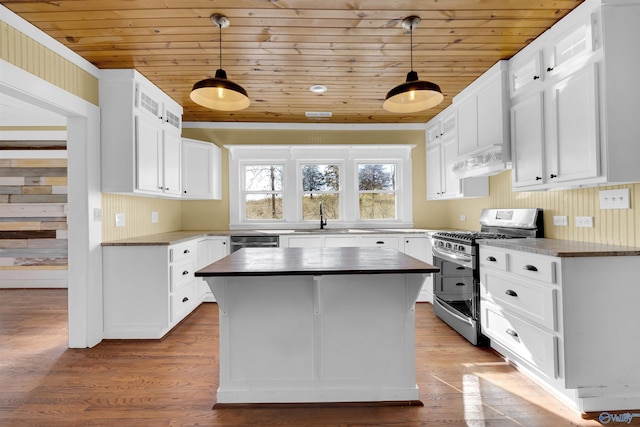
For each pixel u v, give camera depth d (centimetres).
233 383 191
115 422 176
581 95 201
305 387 192
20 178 467
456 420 178
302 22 226
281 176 473
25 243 467
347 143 468
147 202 373
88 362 246
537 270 199
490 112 292
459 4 208
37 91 226
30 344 278
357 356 192
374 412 185
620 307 184
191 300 347
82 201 272
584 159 199
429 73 309
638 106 186
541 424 175
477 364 240
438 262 338
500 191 334
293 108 407
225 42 252
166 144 353
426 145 466
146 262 289
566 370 183
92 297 276
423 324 322
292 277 189
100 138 289
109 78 289
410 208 472
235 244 400
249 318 190
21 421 177
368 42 253
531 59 249
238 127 460
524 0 203
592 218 224
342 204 472
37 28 226
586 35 196
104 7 207
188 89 342
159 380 219
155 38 244
